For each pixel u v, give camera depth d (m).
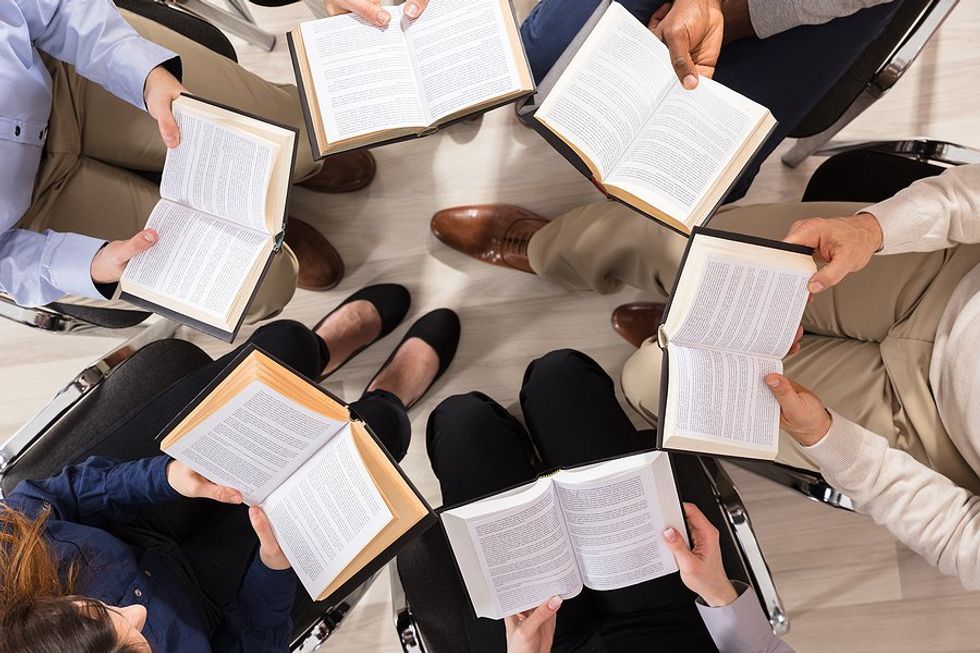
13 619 0.68
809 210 1.26
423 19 1.05
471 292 1.77
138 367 1.28
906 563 1.71
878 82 1.32
